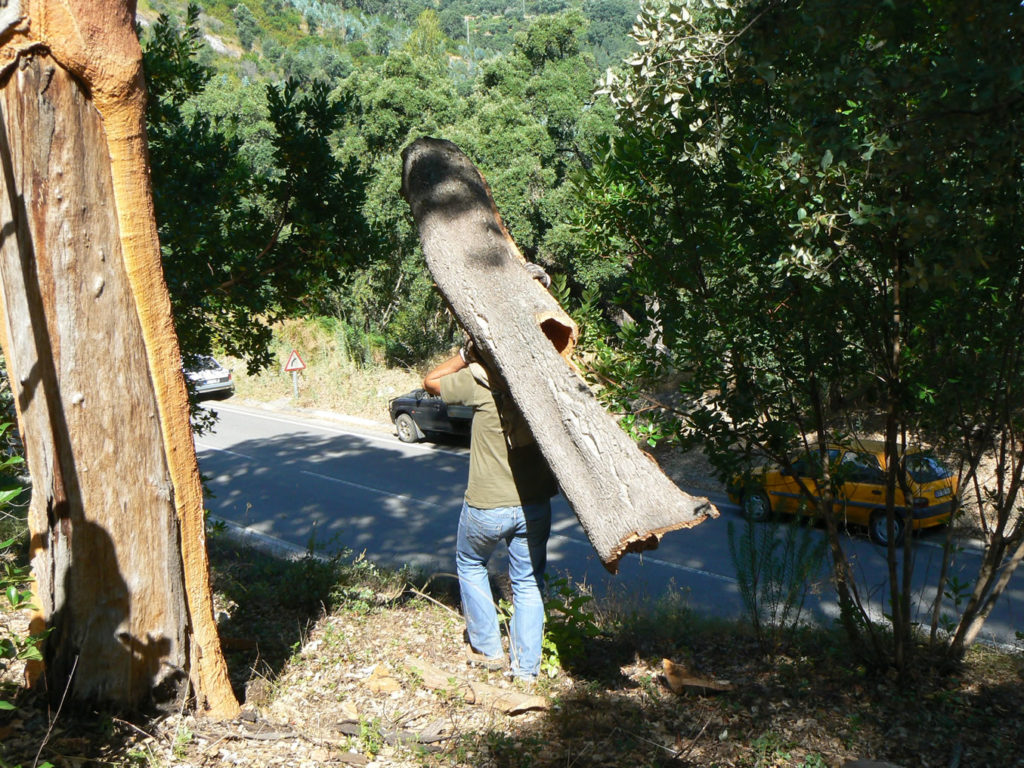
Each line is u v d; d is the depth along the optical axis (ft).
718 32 14.12
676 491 11.76
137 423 11.46
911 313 14.52
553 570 33.58
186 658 12.26
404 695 13.98
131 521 11.55
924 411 15.17
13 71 10.30
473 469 14.75
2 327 11.13
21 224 10.66
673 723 13.17
